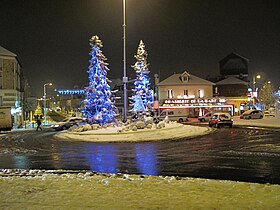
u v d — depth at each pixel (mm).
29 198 7867
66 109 132875
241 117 61219
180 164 14062
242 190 8414
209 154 16984
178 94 77062
